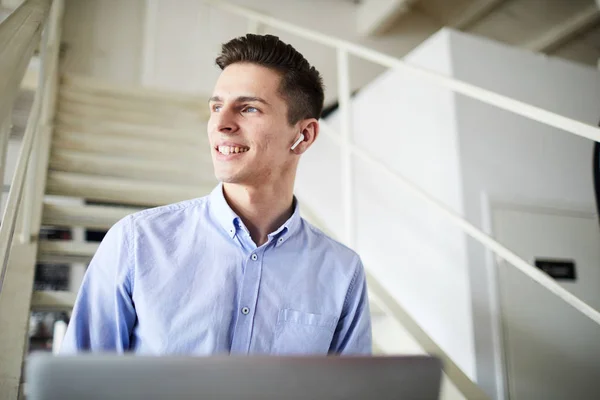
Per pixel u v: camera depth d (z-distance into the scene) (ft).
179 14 10.25
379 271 6.96
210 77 10.30
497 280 5.43
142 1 10.03
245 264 2.81
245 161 2.75
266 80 2.83
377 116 7.45
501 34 12.07
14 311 3.91
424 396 1.55
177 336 2.54
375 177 7.26
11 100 1.75
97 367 1.25
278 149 2.87
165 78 9.91
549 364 5.41
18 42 2.10
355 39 11.43
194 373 1.33
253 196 2.90
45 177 4.92
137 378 1.28
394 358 1.53
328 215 8.53
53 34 6.04
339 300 3.00
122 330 2.59
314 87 3.11
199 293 2.66
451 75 5.81
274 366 1.40
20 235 4.50
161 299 2.60
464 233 5.38
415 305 6.11
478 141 5.77
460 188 5.54
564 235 5.98
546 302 5.60
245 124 2.77
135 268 2.64
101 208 5.04
